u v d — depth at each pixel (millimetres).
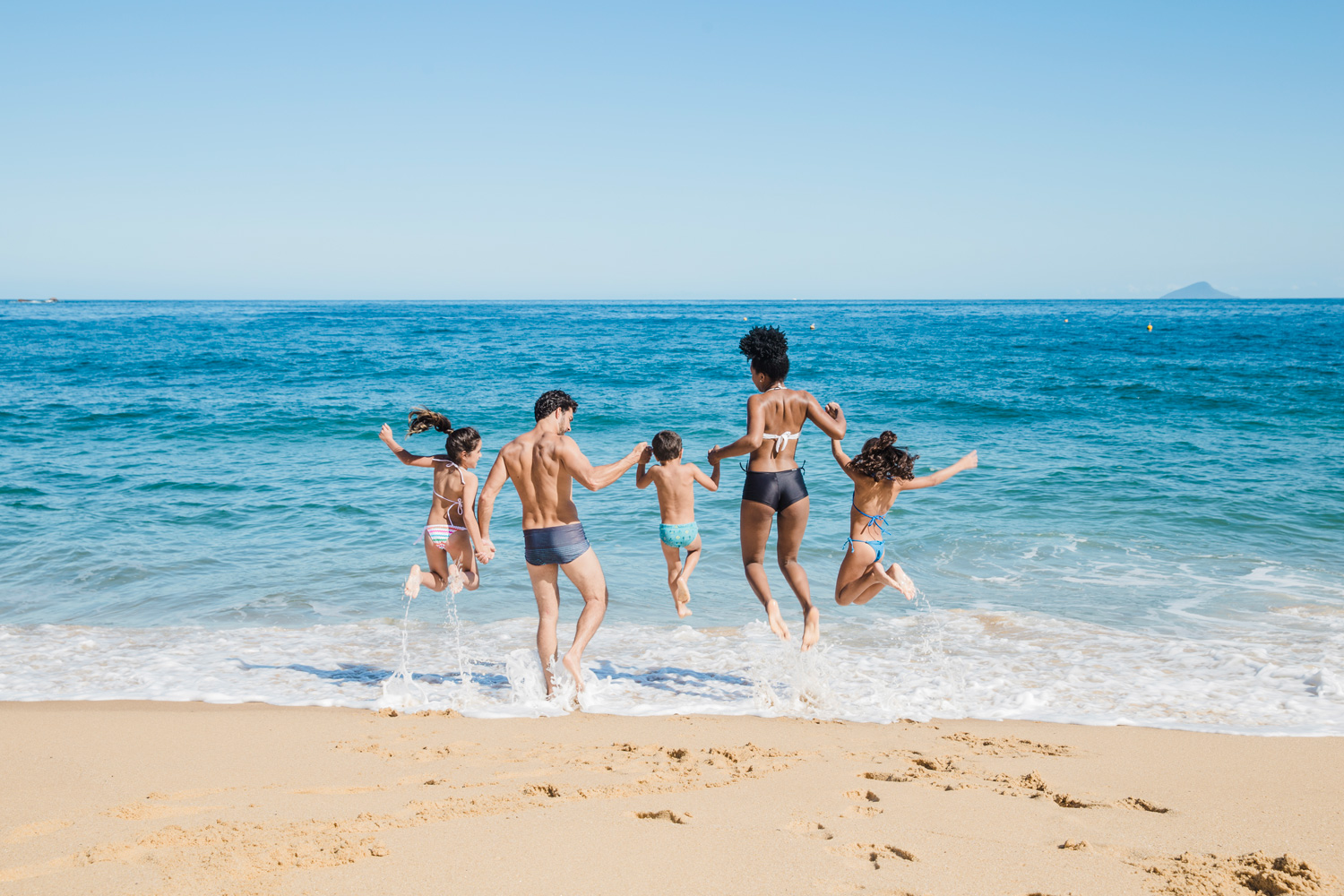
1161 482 12195
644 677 5949
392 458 14859
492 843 3119
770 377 5836
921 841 3164
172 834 3170
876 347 44219
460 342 50781
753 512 5750
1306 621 6941
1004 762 4168
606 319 100750
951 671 5941
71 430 17484
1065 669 5934
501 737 4582
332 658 6359
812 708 5238
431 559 6062
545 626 5543
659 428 18234
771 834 3215
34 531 9945
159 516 10711
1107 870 2934
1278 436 16047
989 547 9352
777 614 5625
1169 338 51812
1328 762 4168
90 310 157250
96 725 4699
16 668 6020
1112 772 4016
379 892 2742
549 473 5453
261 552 9281
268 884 2785
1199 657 6133
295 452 15344
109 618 7301
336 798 3590
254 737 4508
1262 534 9695
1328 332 58281
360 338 55781
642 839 3166
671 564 5797
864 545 5715
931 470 13445
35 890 2740
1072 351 39750
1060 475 12758
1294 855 3086
